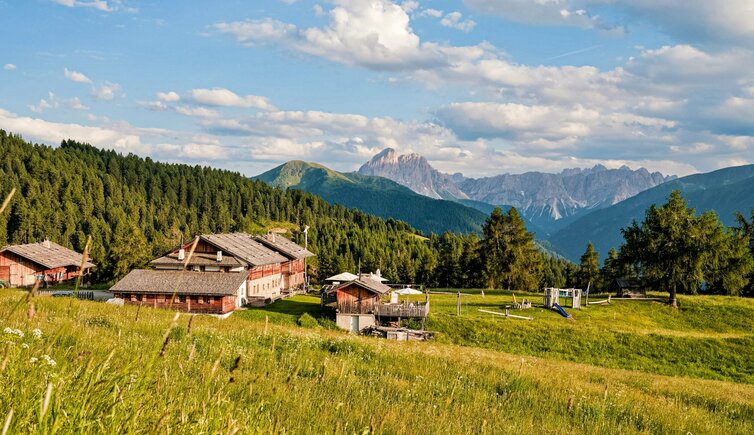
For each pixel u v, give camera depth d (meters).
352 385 11.90
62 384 3.77
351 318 55.66
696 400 20.78
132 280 58.34
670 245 64.38
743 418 17.81
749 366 44.50
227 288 57.06
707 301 65.00
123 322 17.52
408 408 10.27
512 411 12.38
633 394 19.66
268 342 18.95
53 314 16.77
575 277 134.38
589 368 31.94
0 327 5.81
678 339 49.09
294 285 88.19
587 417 12.97
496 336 51.38
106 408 3.74
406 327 54.31
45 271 76.75
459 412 10.96
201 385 6.26
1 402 3.54
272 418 6.34
